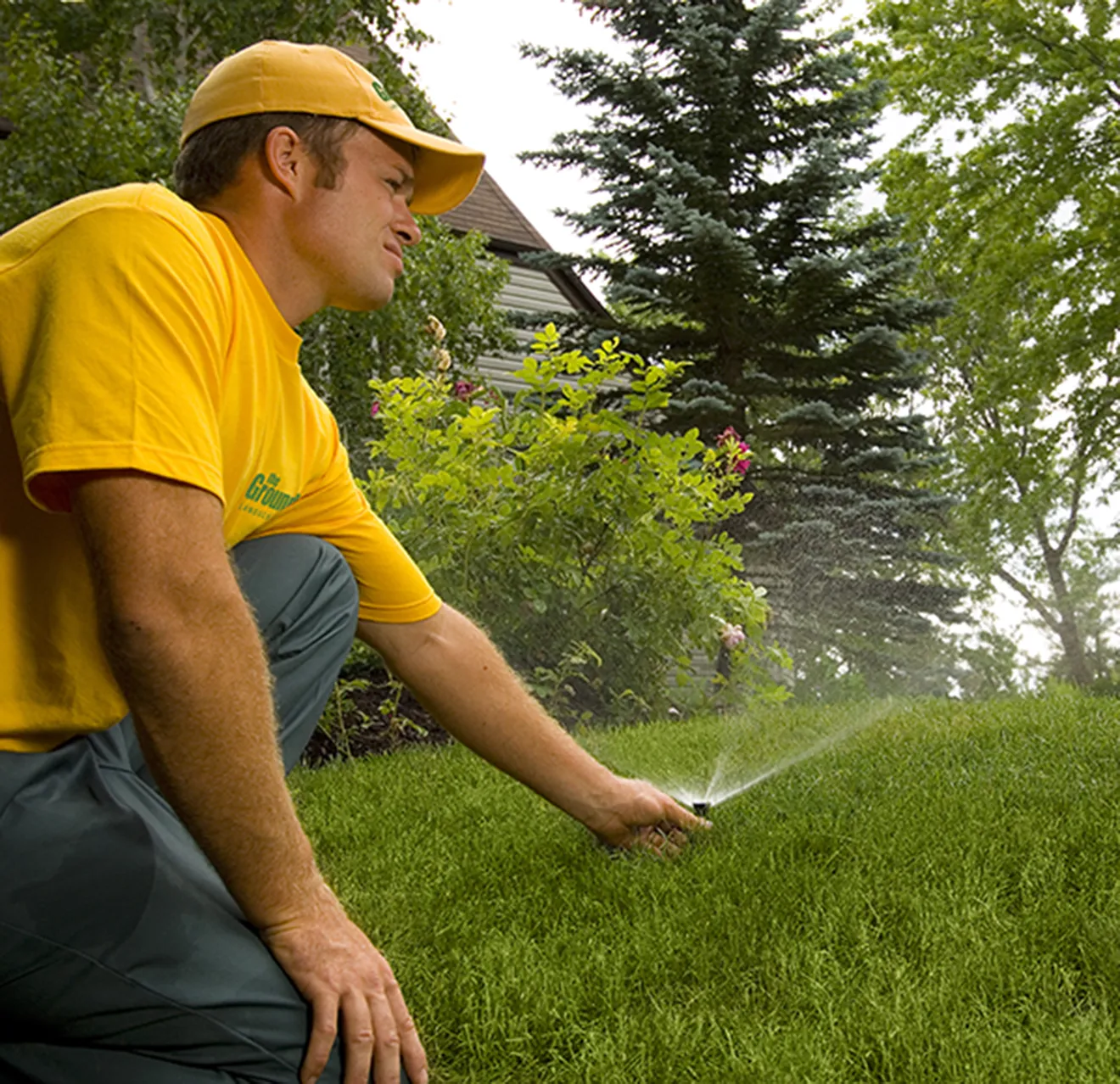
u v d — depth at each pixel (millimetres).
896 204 23891
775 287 13969
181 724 1272
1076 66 22203
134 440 1268
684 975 1954
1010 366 24922
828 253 14891
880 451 13969
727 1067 1634
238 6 9898
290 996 1367
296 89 1606
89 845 1328
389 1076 1390
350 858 2689
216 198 1630
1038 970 1841
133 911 1316
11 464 1385
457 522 5438
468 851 2676
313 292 1680
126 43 10328
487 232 15859
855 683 11172
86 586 1403
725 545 6145
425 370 9266
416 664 2180
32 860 1302
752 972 1938
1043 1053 1577
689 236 13312
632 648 5777
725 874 2340
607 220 14188
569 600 5613
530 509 5477
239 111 1605
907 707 5102
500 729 2270
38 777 1370
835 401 14812
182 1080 1317
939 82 22828
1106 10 21938
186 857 1412
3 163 8797
